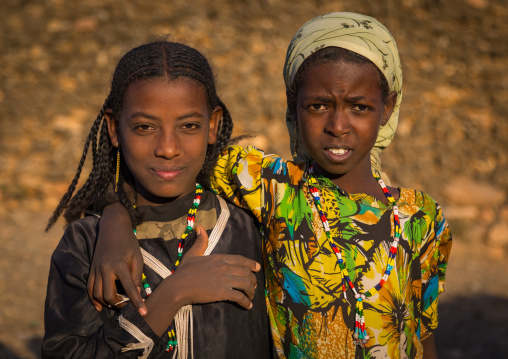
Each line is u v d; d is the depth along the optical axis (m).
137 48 1.85
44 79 10.21
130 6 11.46
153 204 1.91
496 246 7.35
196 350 1.77
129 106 1.76
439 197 8.31
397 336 1.81
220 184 2.00
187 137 1.78
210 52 10.50
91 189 1.98
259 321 1.89
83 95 9.91
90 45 10.73
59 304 1.78
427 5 11.59
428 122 9.48
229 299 1.70
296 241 1.85
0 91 9.98
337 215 1.87
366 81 1.79
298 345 1.81
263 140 8.98
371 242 1.85
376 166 2.10
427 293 2.01
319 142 1.83
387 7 11.53
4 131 9.30
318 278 1.82
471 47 10.80
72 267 1.80
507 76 10.27
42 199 8.28
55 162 8.73
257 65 10.31
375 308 1.80
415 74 10.34
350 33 1.83
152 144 1.76
